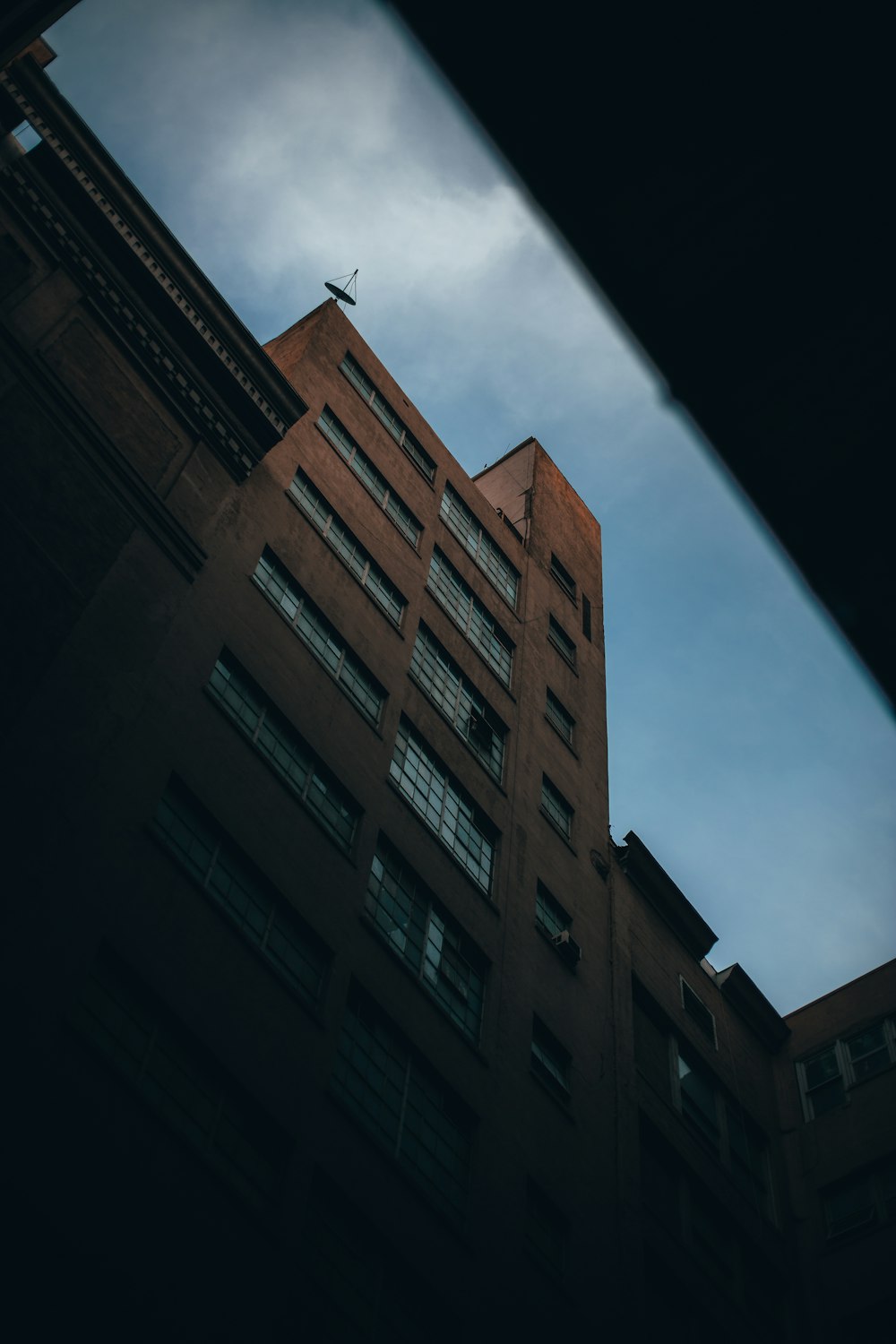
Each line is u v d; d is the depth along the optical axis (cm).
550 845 3269
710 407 895
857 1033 3806
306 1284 1827
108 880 1903
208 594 2491
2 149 2583
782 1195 3450
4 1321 1440
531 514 4500
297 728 2520
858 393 870
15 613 2050
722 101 834
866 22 775
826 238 845
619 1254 2547
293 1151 1920
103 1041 1759
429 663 3206
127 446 2536
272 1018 2036
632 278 891
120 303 2678
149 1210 1638
